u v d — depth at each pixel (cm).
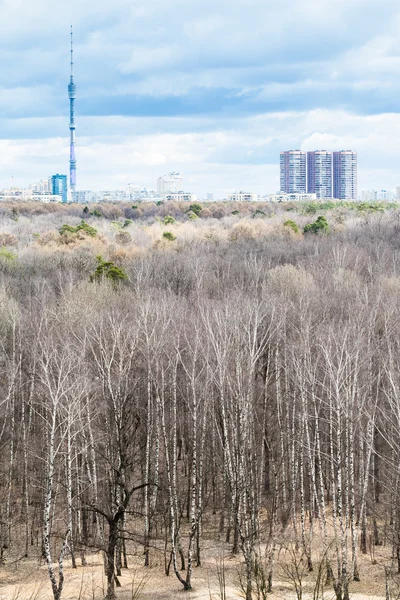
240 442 5725
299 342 7006
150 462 6506
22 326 7669
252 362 6081
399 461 5753
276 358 6656
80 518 5994
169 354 6775
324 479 6900
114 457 5744
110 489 5606
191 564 5428
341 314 8081
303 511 5631
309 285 9162
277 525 6347
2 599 4953
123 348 6544
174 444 5931
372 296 8688
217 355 5959
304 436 6431
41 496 6338
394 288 9275
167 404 6956
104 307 8488
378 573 5366
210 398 6384
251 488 5847
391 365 6231
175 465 5997
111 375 6494
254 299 7831
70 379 5953
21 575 5525
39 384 6462
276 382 6781
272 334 6881
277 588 5119
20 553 6044
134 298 8919
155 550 6034
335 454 6575
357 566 5503
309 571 5412
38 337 6650
